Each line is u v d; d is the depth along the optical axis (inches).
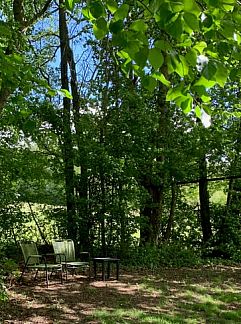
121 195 475.5
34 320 259.1
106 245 481.4
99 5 98.2
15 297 305.7
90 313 278.8
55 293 325.1
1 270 331.0
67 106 522.0
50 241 502.9
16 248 486.3
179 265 483.2
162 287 366.9
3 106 203.9
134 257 472.4
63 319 264.2
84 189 485.4
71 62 535.2
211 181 587.2
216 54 105.3
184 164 502.3
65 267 379.9
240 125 530.9
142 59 93.7
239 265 516.7
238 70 112.2
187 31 95.9
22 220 492.7
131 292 343.3
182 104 111.6
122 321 264.8
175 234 573.6
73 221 486.9
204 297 339.9
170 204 560.1
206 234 580.4
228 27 96.2
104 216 475.8
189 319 276.4
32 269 408.8
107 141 486.6
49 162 485.4
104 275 388.2
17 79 182.9
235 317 286.5
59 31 552.1
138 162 476.7
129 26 98.4
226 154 546.9
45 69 553.3
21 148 477.4
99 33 101.2
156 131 495.5
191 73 102.1
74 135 482.9
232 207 577.9
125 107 482.9
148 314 281.3
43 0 411.8
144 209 526.6
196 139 498.6
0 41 191.9
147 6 95.4
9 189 481.4
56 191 506.3
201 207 583.2
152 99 509.4
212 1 91.6
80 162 472.1
